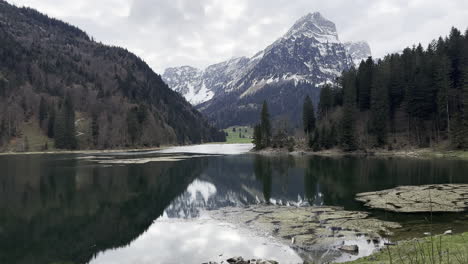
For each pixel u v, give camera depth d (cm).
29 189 5119
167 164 9019
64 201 4288
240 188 5262
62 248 2533
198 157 11800
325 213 3312
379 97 11019
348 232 2597
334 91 14988
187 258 2209
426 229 2522
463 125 8712
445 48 11638
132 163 9312
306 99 14588
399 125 11344
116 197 4584
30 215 3584
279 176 6431
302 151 12875
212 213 3597
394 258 1702
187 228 3000
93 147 17462
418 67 11538
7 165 8675
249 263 1989
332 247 2267
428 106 10306
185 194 4812
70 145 16512
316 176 6191
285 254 2183
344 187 4878
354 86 12769
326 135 12181
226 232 2812
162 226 3100
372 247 2203
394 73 11731
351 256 2059
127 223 3244
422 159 8288
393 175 5797
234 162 9569
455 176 5403
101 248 2508
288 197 4369
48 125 17800
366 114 12438
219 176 6662
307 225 2889
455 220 2761
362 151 10788
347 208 3500
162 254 2314
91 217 3500
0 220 3400
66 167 8144
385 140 10700
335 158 9738
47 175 6606
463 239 1869
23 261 2284
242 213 3534
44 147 16150
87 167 8144
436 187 4334
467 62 10356
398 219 2917
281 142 14312
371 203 3650
